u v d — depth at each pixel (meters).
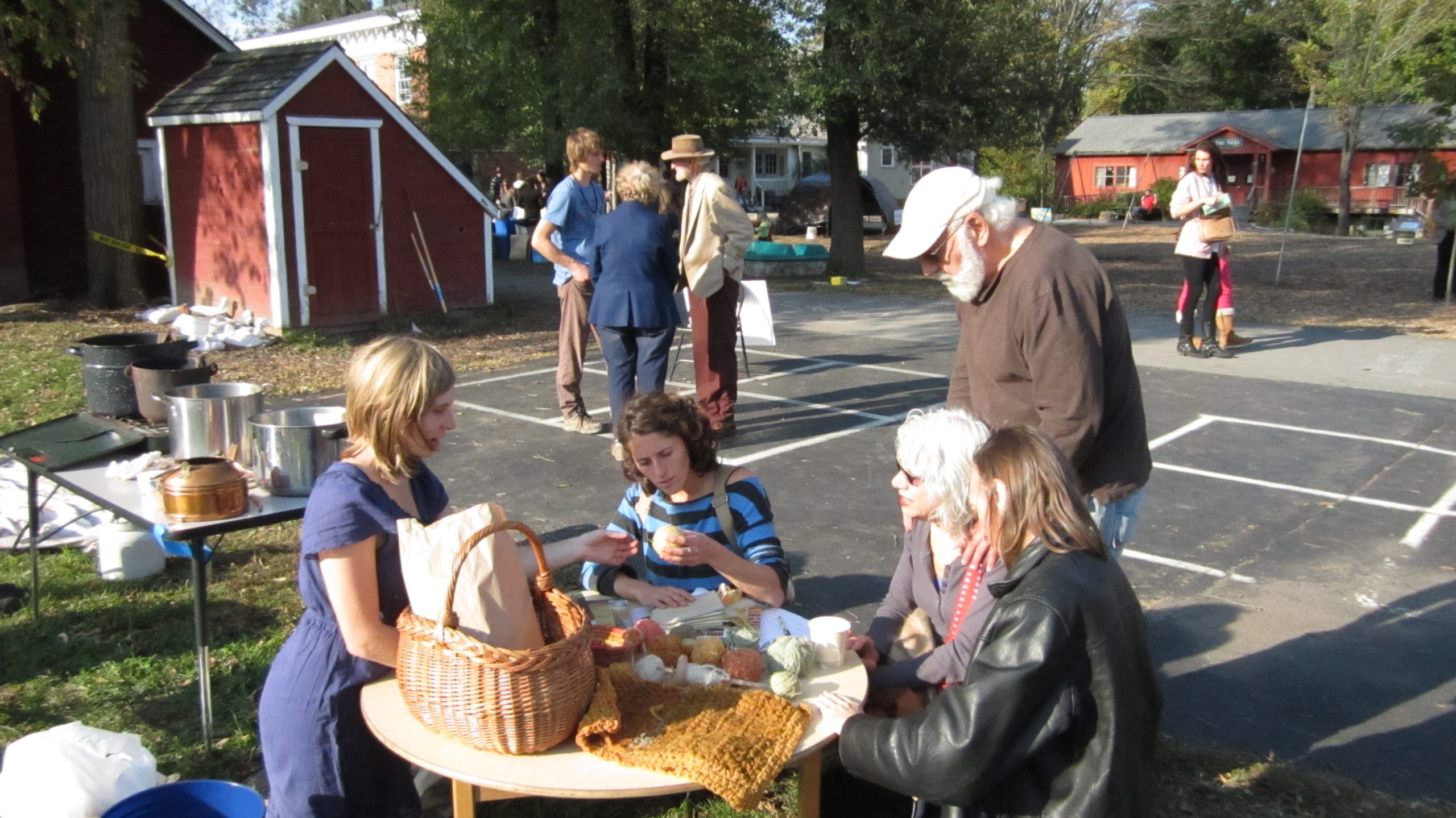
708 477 3.36
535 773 2.20
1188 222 10.31
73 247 14.88
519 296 15.94
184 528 3.07
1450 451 7.23
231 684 3.87
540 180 22.11
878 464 6.89
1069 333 2.88
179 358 4.43
